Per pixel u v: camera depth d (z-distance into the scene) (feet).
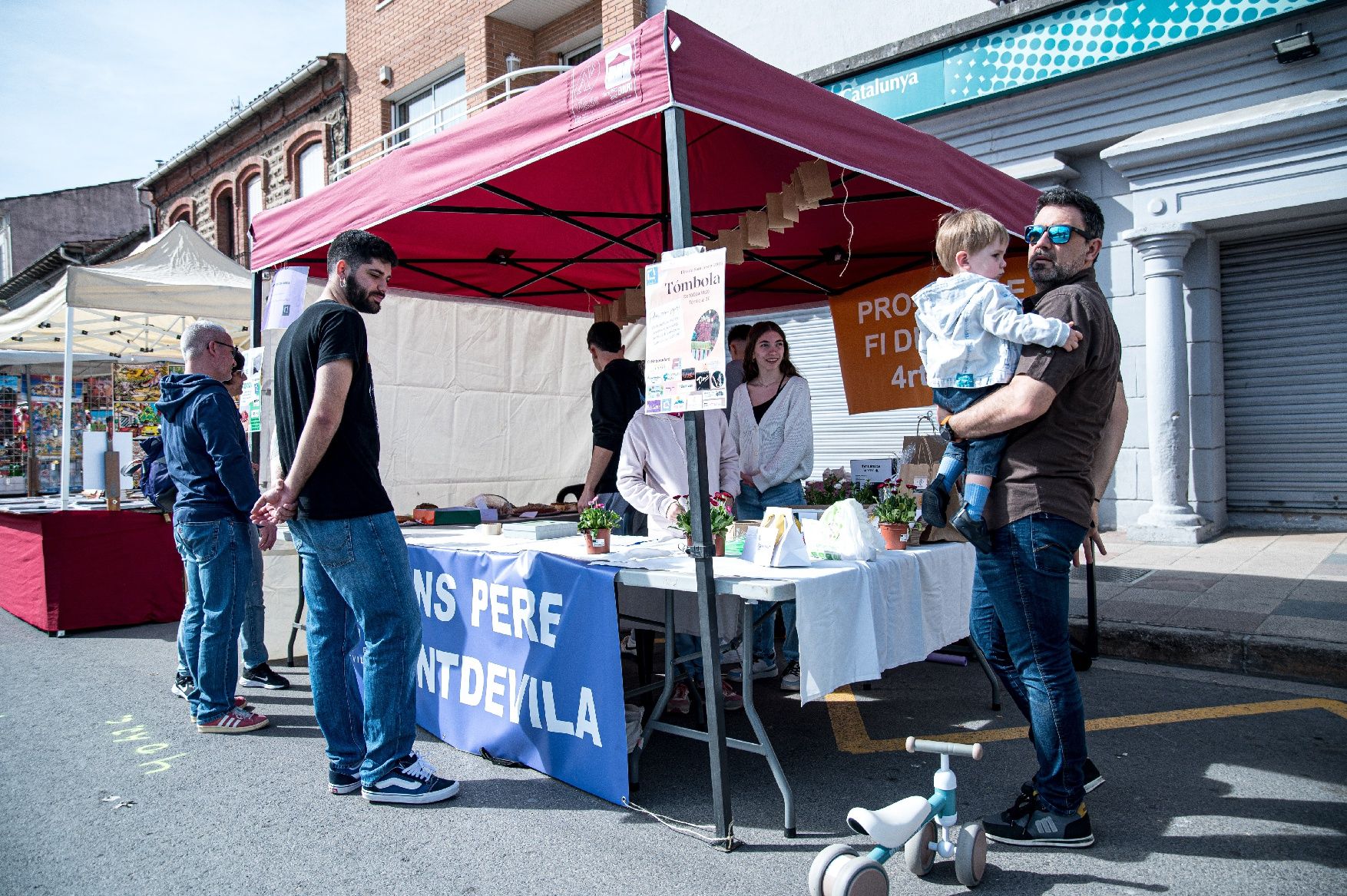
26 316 29.43
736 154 14.48
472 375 22.97
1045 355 8.17
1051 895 8.11
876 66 29.73
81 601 21.56
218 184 57.67
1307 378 25.50
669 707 14.29
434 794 10.57
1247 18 23.00
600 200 16.24
